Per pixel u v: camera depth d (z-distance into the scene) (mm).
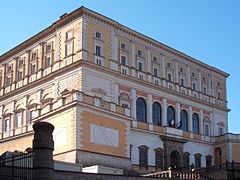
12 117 77688
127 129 59781
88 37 67500
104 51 69438
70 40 68688
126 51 73688
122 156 57625
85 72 65125
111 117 57188
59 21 70688
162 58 80812
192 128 83875
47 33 73875
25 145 67688
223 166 57344
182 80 84562
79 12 67500
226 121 93688
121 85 70938
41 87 72500
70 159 51031
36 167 26422
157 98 77438
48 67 72375
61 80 68125
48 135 27109
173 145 77000
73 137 51688
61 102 55812
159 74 79375
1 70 84312
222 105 93562
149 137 73188
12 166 28078
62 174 31953
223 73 95625
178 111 81125
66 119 53688
